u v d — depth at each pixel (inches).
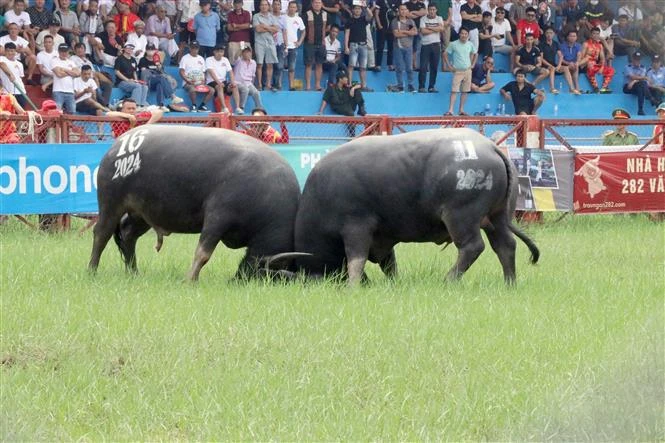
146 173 1039.6
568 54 2603.3
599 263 1213.7
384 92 2411.4
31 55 1999.3
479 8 2498.8
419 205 1011.9
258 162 1029.8
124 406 628.7
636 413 614.5
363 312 858.1
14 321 813.2
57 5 2060.8
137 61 2130.9
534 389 659.4
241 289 979.3
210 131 1049.5
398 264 1162.6
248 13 2246.6
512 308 895.7
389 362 716.7
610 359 711.1
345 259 1045.2
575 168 1652.3
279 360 717.9
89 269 1076.5
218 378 674.2
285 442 577.6
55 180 1441.9
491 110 2485.2
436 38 2428.6
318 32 2331.4
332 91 2285.9
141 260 1180.5
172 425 605.6
